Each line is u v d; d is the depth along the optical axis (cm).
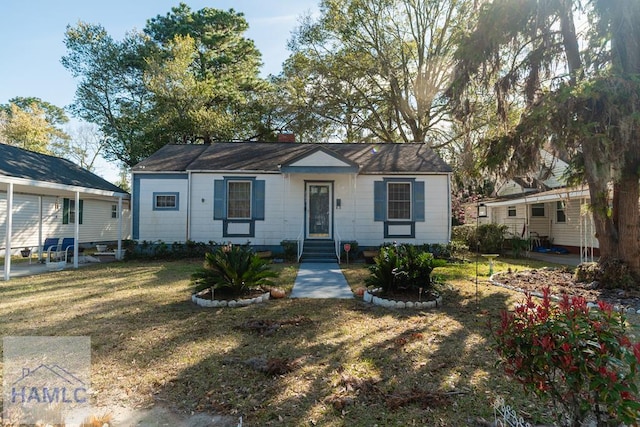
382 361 394
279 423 277
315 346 438
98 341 451
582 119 684
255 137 2681
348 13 2200
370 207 1362
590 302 637
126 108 2522
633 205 769
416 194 1356
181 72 2336
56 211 1677
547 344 202
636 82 642
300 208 1369
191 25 2772
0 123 2809
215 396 317
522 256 1522
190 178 1352
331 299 691
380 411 295
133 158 2330
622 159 680
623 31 720
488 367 377
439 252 1293
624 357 185
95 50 2395
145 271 1033
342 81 2323
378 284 689
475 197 2086
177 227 1365
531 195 1611
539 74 862
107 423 272
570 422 224
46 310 597
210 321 537
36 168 1116
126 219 2208
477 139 1008
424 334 481
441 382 344
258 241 1364
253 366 376
